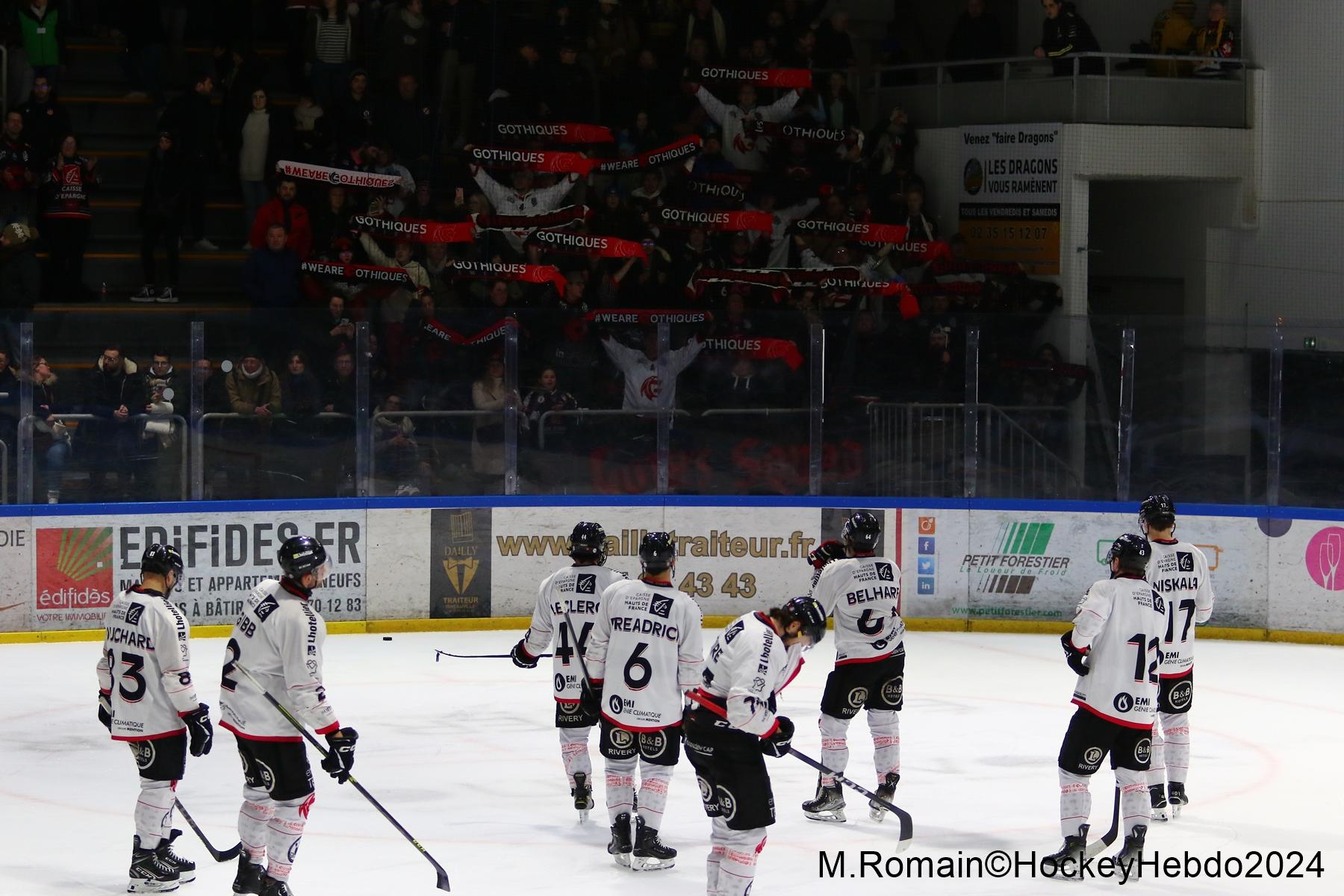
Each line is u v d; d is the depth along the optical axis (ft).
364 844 95.35
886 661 100.12
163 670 83.35
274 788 80.84
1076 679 145.18
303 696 79.36
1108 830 100.63
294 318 163.22
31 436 156.66
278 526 163.43
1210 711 133.90
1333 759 118.21
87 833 96.99
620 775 91.97
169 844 86.84
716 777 78.54
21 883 87.61
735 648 77.15
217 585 162.20
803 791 109.09
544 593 99.09
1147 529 102.22
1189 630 101.76
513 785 109.60
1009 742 121.90
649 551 89.71
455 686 140.77
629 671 89.81
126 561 159.94
